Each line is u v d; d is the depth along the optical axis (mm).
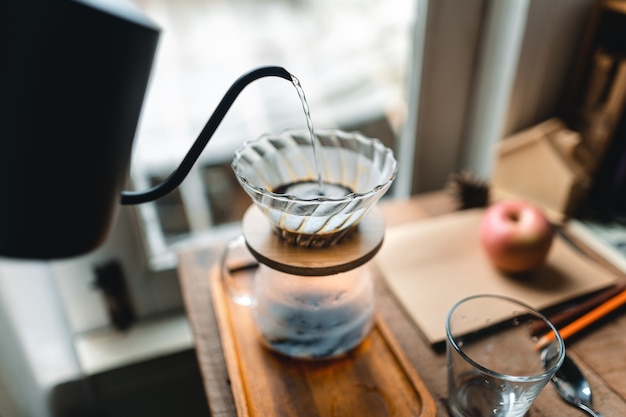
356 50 636
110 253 587
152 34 222
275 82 624
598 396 378
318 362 405
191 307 469
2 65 189
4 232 221
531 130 592
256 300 417
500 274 487
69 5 188
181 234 666
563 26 564
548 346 386
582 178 560
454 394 376
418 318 439
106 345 625
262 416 366
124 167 246
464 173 602
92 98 208
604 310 439
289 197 322
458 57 612
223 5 556
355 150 406
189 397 684
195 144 293
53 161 211
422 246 521
